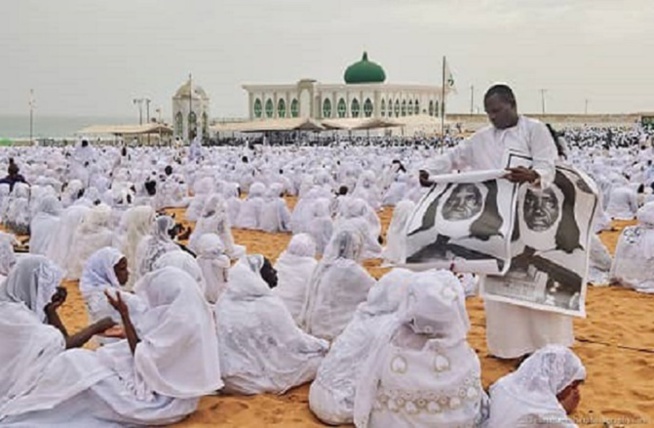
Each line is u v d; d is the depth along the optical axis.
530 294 6.93
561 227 6.94
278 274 8.17
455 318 5.06
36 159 33.16
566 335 7.20
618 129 79.38
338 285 7.43
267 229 16.95
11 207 15.55
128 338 5.69
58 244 11.36
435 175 7.20
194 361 5.73
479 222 6.73
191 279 5.89
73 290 10.66
